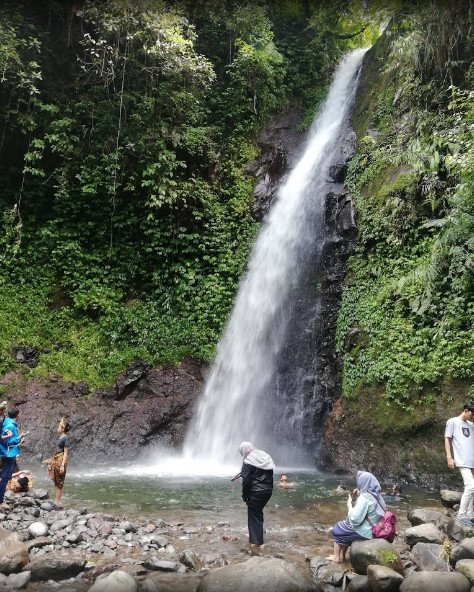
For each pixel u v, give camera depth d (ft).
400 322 39.73
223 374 51.90
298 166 61.46
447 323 36.22
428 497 31.48
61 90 58.03
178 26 58.23
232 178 61.26
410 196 43.73
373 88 58.75
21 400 46.21
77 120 57.47
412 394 36.32
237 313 54.49
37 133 57.11
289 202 57.41
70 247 55.42
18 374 48.03
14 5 55.06
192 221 58.03
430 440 34.45
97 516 24.56
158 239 56.90
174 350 52.11
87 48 57.52
